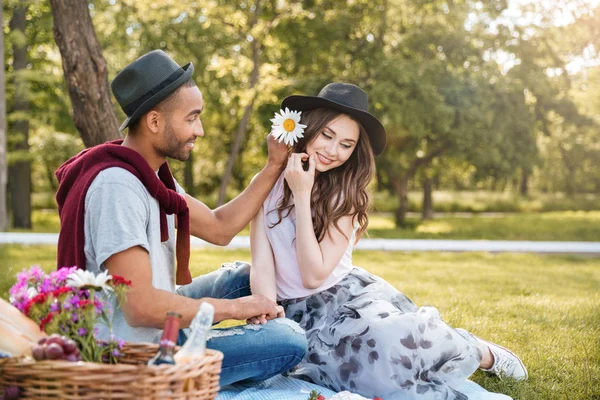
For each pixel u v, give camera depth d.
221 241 3.50
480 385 3.60
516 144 20.27
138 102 2.75
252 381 3.22
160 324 2.60
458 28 20.28
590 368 4.09
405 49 20.12
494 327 5.23
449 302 6.35
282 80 18.56
